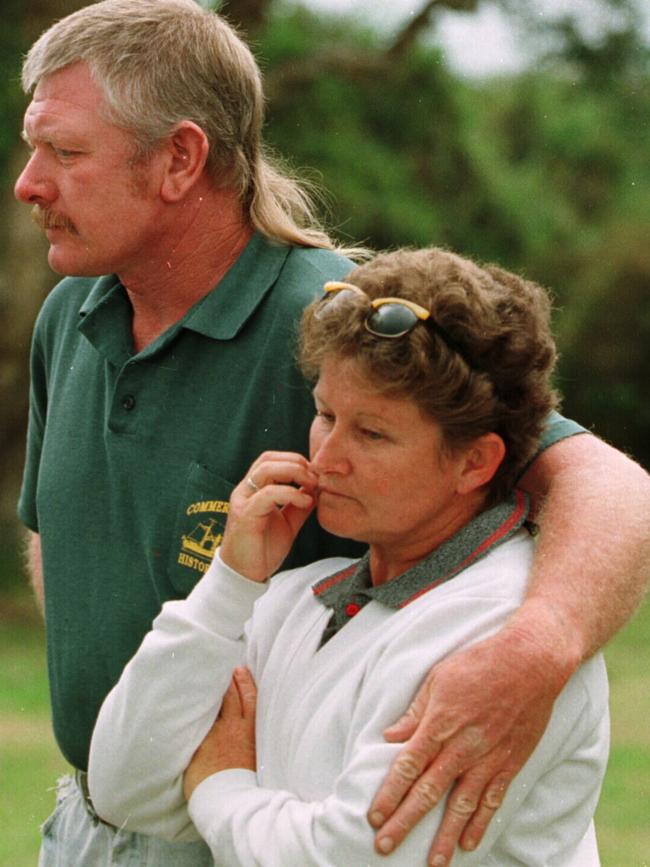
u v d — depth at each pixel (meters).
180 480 5.69
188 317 5.74
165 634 4.75
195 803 4.69
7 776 14.99
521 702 4.28
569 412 43.84
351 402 4.49
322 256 5.89
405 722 4.32
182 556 5.66
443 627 4.46
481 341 4.47
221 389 5.70
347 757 4.45
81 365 6.15
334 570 5.14
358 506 4.60
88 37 5.66
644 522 4.91
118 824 4.96
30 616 27.55
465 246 39.84
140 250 5.78
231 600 4.71
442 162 39.12
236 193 5.85
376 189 36.91
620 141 44.31
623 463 5.18
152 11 5.77
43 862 6.17
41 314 6.58
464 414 4.49
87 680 5.92
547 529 4.87
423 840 4.26
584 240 43.94
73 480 5.98
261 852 4.40
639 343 43.59
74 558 5.96
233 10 29.86
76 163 5.66
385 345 4.39
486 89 44.06
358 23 39.28
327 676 4.63
